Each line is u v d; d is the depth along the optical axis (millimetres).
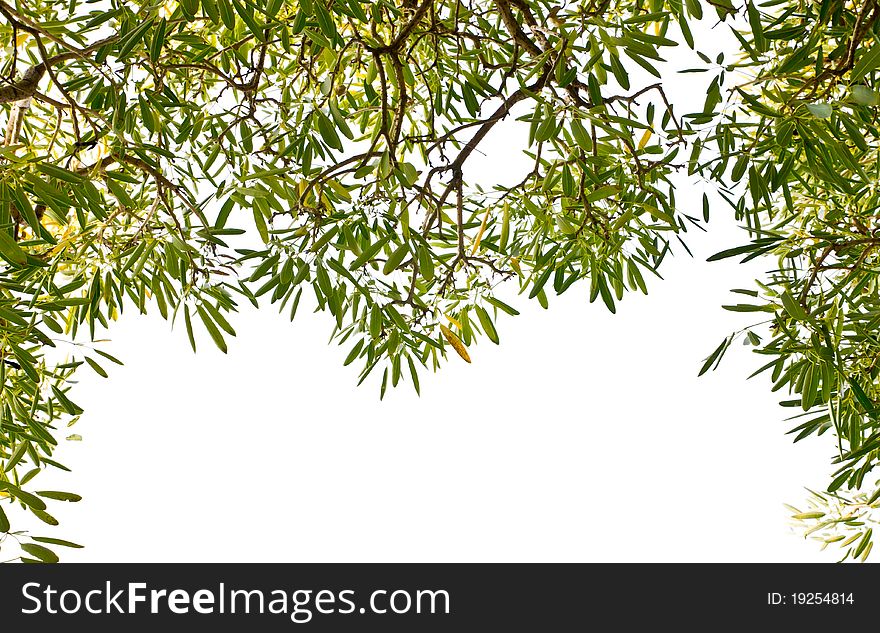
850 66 1308
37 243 1383
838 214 1688
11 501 1520
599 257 1858
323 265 1384
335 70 1473
